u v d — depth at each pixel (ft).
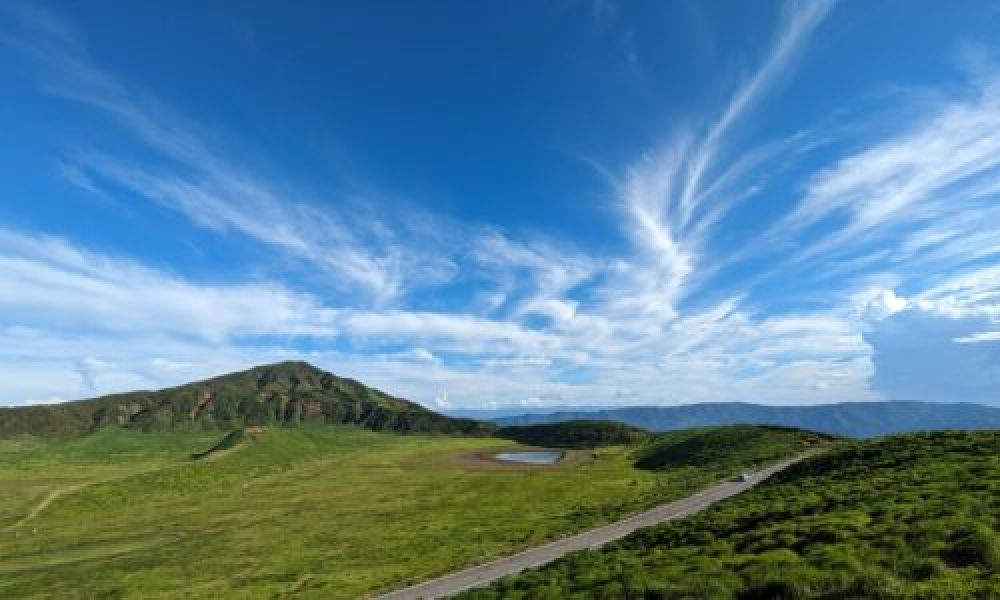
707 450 527.40
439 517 366.43
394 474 612.70
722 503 245.45
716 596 87.61
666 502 296.10
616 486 428.97
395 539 306.96
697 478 388.37
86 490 498.28
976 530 84.94
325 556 281.13
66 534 384.68
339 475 613.93
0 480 578.25
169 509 459.73
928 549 84.58
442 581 197.06
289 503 465.06
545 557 211.20
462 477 566.77
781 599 80.48
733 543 127.85
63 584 266.16
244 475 603.67
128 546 344.90
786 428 551.18
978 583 69.92
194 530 381.81
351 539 319.68
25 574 290.35
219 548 323.16
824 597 76.64
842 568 84.64
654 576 108.99
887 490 144.46
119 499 488.44
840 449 284.61
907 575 78.07
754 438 520.42
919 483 145.79
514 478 532.32
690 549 134.72
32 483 556.92
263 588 229.86
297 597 206.90
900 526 99.40
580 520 285.84
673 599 93.66
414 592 187.52
